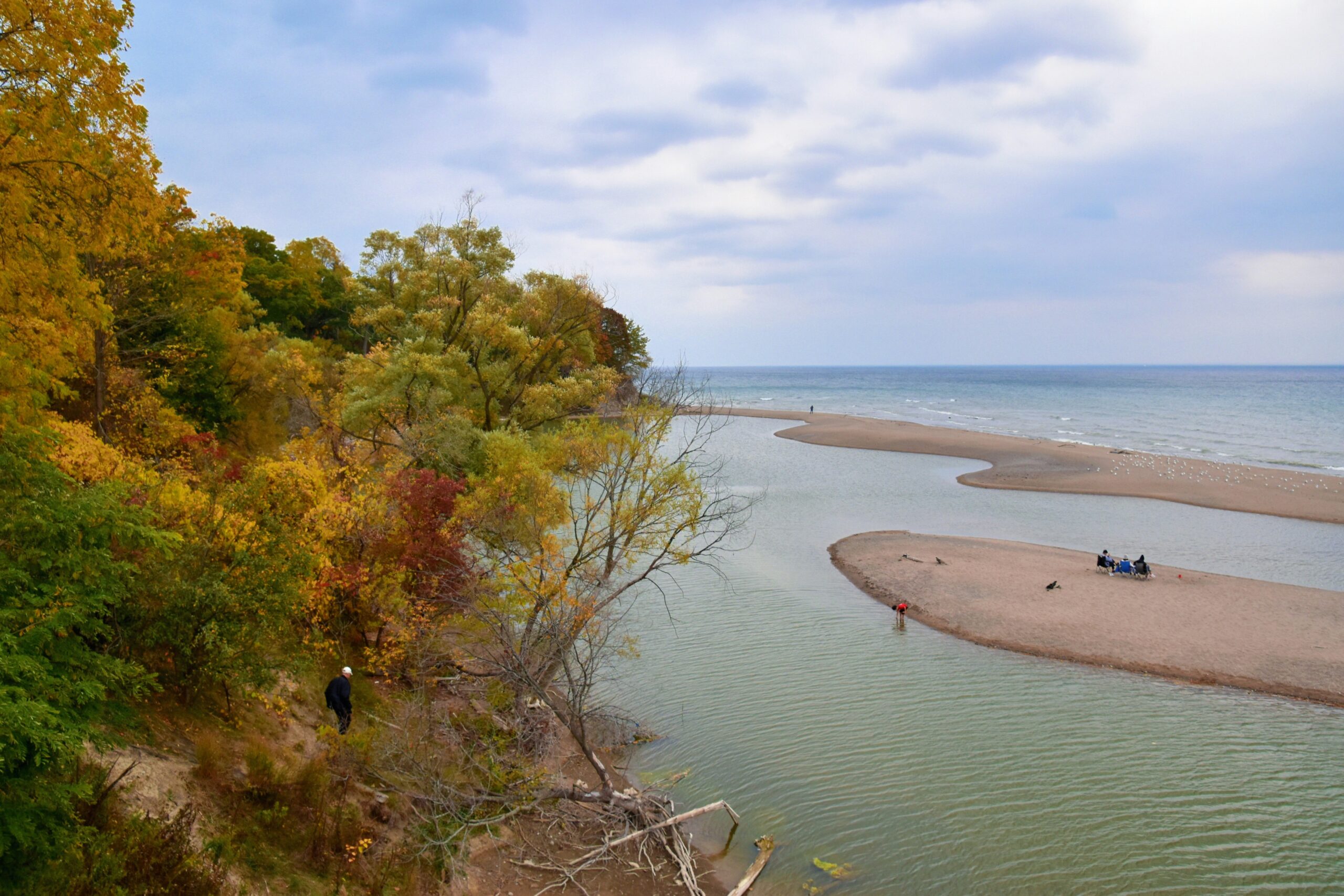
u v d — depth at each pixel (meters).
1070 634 26.06
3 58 9.60
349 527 17.06
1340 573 34.00
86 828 7.66
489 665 19.16
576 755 17.97
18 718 6.55
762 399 164.25
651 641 24.97
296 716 14.28
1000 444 76.56
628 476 19.23
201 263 27.69
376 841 11.97
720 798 16.41
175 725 11.29
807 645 24.92
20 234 10.01
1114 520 44.94
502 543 19.14
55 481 9.12
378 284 35.62
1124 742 18.67
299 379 31.47
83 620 8.39
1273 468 63.00
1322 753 18.20
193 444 22.48
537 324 32.28
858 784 16.84
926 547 37.56
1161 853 14.44
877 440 80.25
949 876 13.86
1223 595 30.08
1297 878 13.77
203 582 11.62
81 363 19.94
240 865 9.57
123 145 11.02
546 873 13.48
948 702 20.89
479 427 28.69
